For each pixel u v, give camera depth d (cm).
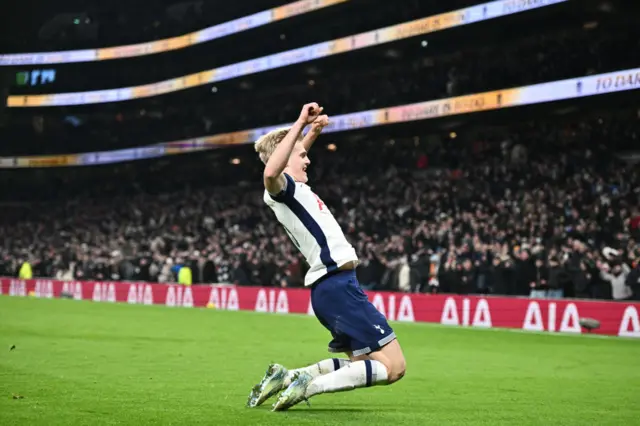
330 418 501
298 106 3688
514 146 2789
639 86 2272
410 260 2355
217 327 1652
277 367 536
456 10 2811
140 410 524
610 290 1870
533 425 509
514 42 3192
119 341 1223
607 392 711
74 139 4825
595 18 2812
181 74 4522
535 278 1989
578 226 2162
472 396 668
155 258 3191
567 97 2469
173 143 4194
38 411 509
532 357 1103
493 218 2384
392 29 3075
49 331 1391
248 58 4016
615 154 2598
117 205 4434
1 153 4909
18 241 4316
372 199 3050
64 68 5009
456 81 2925
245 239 3081
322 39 3588
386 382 504
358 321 499
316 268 507
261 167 3978
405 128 3375
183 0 4791
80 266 3547
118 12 5053
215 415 503
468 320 1897
